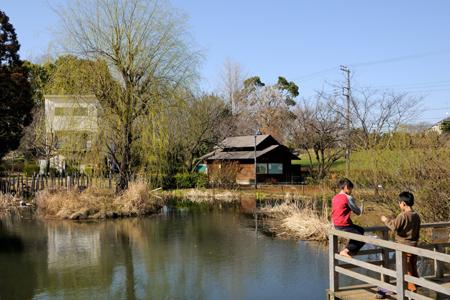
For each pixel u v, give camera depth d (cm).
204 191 3122
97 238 1585
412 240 677
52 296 973
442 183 1088
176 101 2334
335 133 3478
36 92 3556
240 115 5606
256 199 2850
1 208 2270
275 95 6106
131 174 2320
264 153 3878
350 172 1895
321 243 1456
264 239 1541
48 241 1537
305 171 4359
